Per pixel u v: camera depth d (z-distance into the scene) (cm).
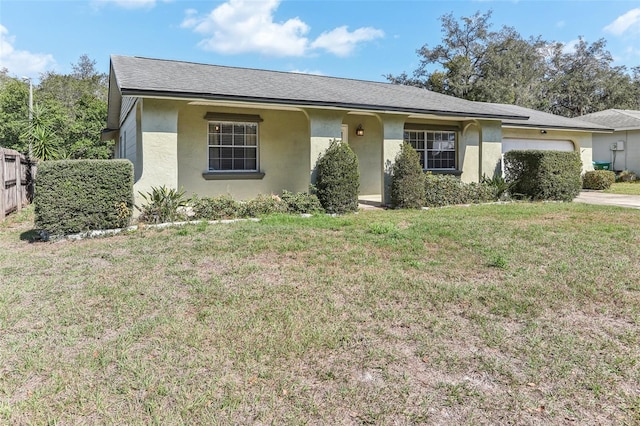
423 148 1377
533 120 1617
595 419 214
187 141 1034
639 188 1683
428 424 212
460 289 407
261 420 214
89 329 321
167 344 295
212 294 396
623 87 3438
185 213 822
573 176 1208
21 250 602
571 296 389
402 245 592
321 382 250
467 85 3344
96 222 697
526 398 232
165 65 1081
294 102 916
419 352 285
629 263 495
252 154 1123
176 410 221
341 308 361
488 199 1145
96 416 217
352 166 946
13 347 292
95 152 2369
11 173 979
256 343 296
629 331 316
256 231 686
